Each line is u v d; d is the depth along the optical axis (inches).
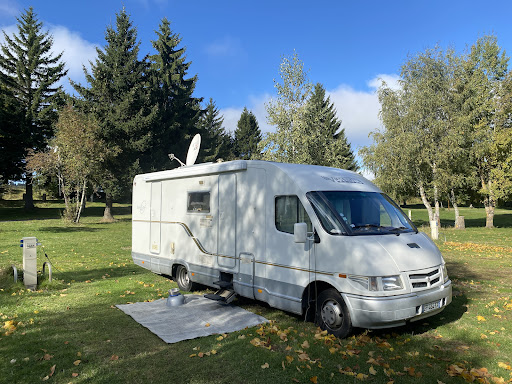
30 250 316.8
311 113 844.0
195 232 304.0
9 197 2063.2
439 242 680.4
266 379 157.0
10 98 1491.1
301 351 180.9
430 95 941.8
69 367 167.8
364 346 190.7
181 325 222.7
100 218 1371.8
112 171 1305.4
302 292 217.9
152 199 358.6
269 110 828.0
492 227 1029.2
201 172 294.8
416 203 2664.9
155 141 1398.9
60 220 1213.7
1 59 1560.0
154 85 1483.8
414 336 207.0
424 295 197.5
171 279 366.0
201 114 1877.5
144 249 367.6
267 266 240.5
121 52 1350.9
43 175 1227.2
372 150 986.1
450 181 954.1
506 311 252.8
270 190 243.0
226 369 165.8
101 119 1289.4
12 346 189.6
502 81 1009.5
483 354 183.2
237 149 2438.5
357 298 191.3
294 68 822.5
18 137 1471.5
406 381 155.1
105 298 287.4
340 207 220.7
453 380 156.2
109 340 199.5
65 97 1437.0
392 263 194.5
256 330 213.3
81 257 508.7
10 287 311.3
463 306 265.6
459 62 1021.2
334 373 162.2
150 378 157.9
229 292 266.5
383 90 979.9
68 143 1051.3
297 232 205.8
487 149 975.6
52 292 307.1
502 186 968.3
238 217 264.5
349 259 197.0
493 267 428.5
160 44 1679.4
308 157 815.1
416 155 943.0
